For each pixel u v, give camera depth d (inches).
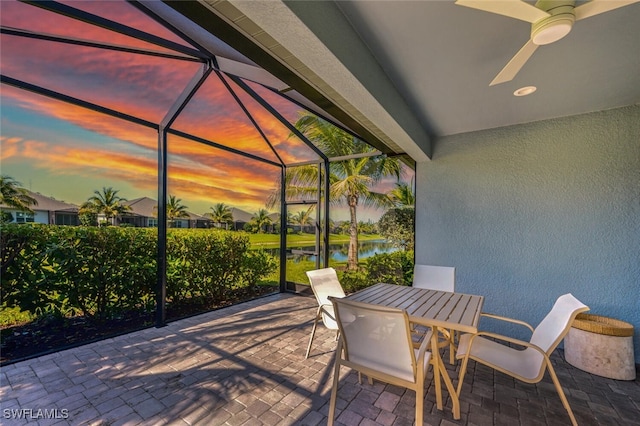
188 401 85.2
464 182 149.3
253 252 218.7
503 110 120.7
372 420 78.1
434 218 157.2
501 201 139.9
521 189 135.5
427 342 74.0
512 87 99.8
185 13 56.5
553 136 128.9
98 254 138.6
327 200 210.5
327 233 212.1
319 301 121.0
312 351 120.1
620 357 100.2
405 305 92.8
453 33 71.6
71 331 134.1
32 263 118.7
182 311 175.5
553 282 128.0
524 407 84.1
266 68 78.8
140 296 154.9
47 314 124.9
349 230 206.5
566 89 101.0
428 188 159.3
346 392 91.0
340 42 65.6
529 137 134.0
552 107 117.1
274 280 233.6
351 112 109.0
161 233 147.1
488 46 76.9
